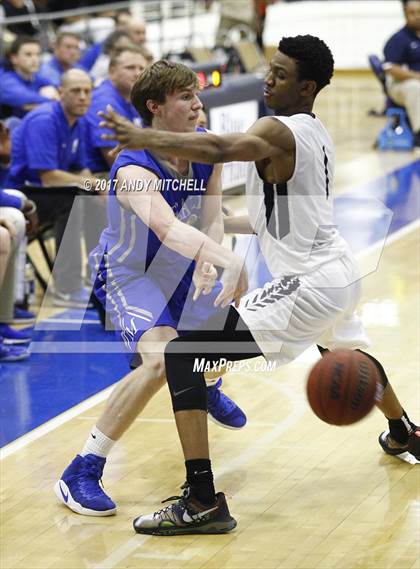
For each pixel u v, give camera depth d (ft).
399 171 46.37
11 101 39.09
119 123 13.89
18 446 19.94
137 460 19.15
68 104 29.45
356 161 49.26
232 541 15.94
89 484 17.16
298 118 15.65
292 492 17.66
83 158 30.94
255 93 40.04
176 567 15.11
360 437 19.98
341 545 15.64
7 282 26.12
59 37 44.29
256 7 62.49
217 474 18.45
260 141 14.84
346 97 71.72
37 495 17.79
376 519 16.49
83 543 15.99
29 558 15.52
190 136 14.19
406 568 14.83
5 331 26.40
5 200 26.23
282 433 20.27
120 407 16.96
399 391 22.07
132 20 43.68
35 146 29.37
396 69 51.47
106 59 50.60
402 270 31.86
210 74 38.70
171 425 20.88
